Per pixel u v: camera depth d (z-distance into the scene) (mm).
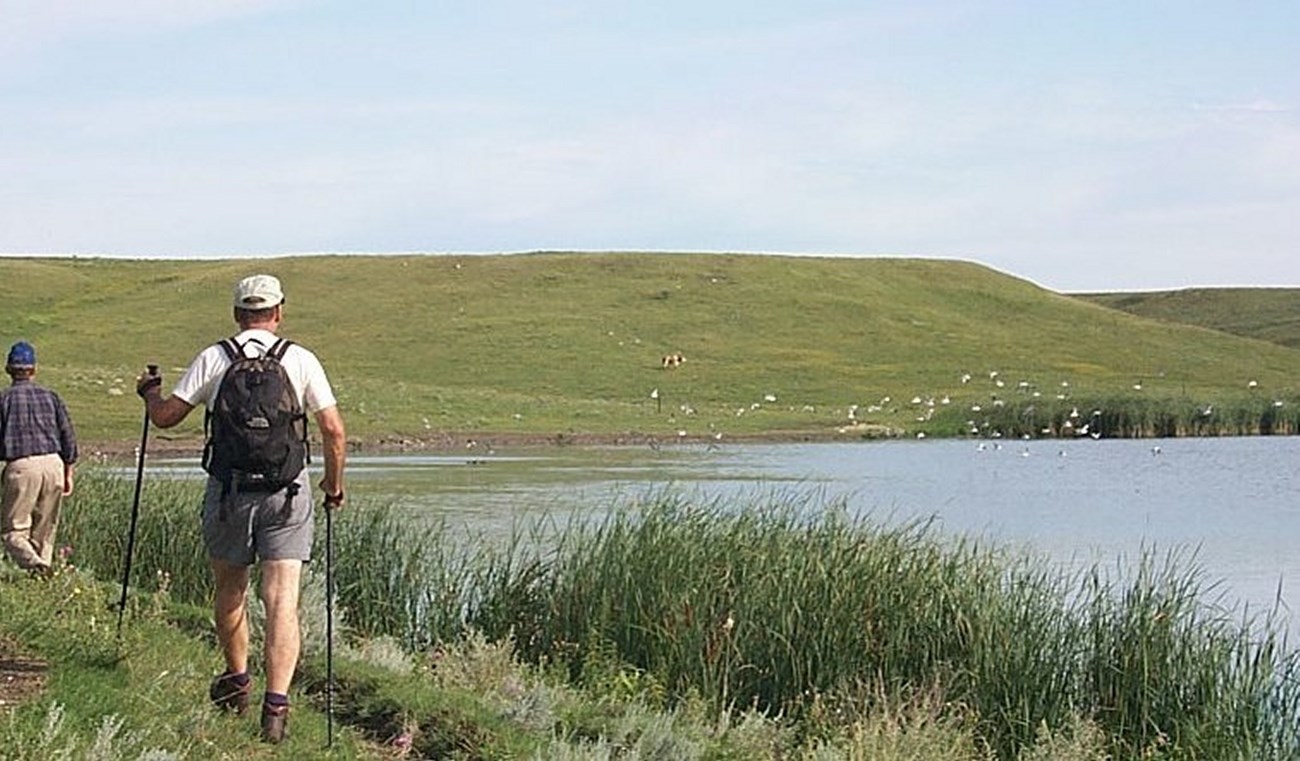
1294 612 21812
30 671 9891
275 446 9023
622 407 74312
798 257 130375
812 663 15031
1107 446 62750
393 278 117438
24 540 15664
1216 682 14703
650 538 16500
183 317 105312
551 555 20891
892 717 13250
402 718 10727
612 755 10422
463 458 52406
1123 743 14344
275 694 9195
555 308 106688
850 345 101438
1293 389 92875
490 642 16234
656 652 15211
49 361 88938
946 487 42438
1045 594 16125
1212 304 190375
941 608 15219
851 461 52656
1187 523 34219
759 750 12125
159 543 18562
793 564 15820
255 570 15602
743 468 48344
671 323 103938
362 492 36688
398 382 80438
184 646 11859
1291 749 14117
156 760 7887
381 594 17250
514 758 10023
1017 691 14625
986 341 106375
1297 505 38562
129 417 55562
